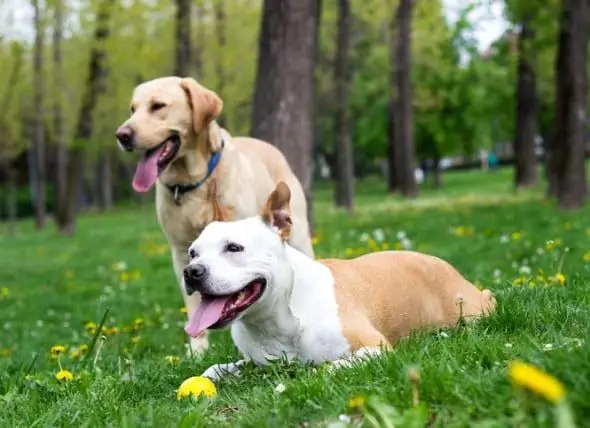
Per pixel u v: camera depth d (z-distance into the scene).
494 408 2.93
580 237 11.77
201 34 25.12
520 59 22.97
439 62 32.34
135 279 13.70
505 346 3.89
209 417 3.64
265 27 12.36
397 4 27.11
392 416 2.89
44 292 13.62
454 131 42.69
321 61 29.38
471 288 5.62
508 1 18.95
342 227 18.83
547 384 2.33
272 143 12.17
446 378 3.26
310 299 4.70
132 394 4.67
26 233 32.88
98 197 57.81
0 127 30.98
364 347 4.51
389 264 5.23
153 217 35.69
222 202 6.80
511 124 42.81
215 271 4.32
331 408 3.34
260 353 4.76
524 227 14.84
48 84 29.08
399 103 32.91
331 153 49.22
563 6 18.77
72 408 4.17
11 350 8.34
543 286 5.93
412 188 32.97
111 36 22.78
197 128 6.66
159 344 7.41
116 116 28.23
